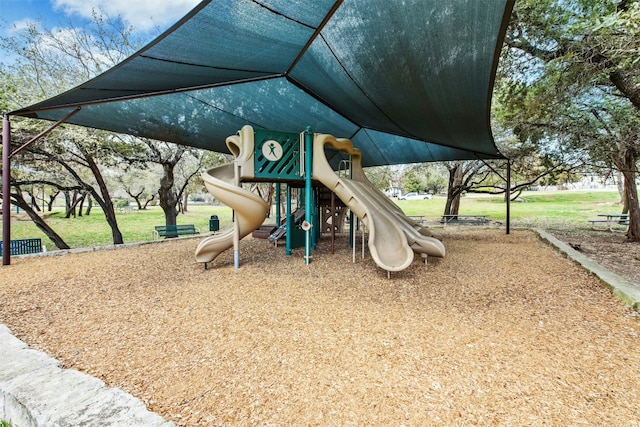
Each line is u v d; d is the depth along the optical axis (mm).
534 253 5988
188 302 3330
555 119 7844
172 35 2695
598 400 1675
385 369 1994
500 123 8875
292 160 5270
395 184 27859
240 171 4934
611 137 7781
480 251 6266
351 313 2980
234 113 6016
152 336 2521
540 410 1593
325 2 2445
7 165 5086
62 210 30594
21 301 3416
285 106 5957
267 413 1595
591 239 8953
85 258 5820
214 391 1790
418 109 4301
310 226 5246
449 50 2711
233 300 3375
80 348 2330
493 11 2100
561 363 2055
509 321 2770
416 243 5098
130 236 13617
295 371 1985
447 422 1512
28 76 7633
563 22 4934
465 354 2178
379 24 2684
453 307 3131
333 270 4750
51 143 7816
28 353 2098
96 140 8195
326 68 3971
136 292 3705
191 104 5496
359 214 4996
